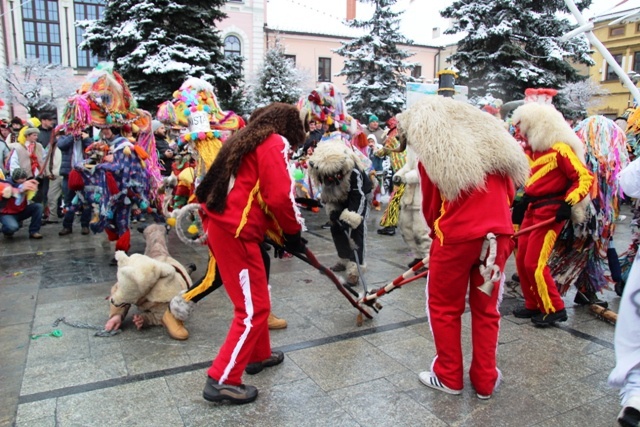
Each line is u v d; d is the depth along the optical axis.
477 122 2.53
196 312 3.95
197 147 4.52
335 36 30.03
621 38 25.00
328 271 3.20
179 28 13.09
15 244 6.40
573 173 3.38
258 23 26.78
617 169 3.88
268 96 22.44
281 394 2.72
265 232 2.72
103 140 5.31
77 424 2.43
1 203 6.48
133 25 12.66
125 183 5.09
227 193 2.55
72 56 24.30
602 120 3.98
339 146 4.34
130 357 3.15
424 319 3.81
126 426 2.42
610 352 3.29
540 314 3.75
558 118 3.53
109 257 5.70
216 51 13.55
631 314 2.45
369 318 3.79
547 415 2.55
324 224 7.99
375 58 21.67
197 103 4.51
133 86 12.59
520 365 3.09
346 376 2.92
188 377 2.89
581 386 2.84
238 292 2.57
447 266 2.60
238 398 2.58
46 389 2.75
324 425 2.45
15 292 4.43
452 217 2.55
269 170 2.46
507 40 16.53
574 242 3.97
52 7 23.80
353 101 21.48
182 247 6.23
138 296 3.41
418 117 2.56
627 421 2.31
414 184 5.16
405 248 6.31
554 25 16.67
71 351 3.23
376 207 8.48
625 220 8.57
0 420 2.45
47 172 7.34
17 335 3.49
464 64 17.16
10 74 20.23
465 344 3.38
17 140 8.29
